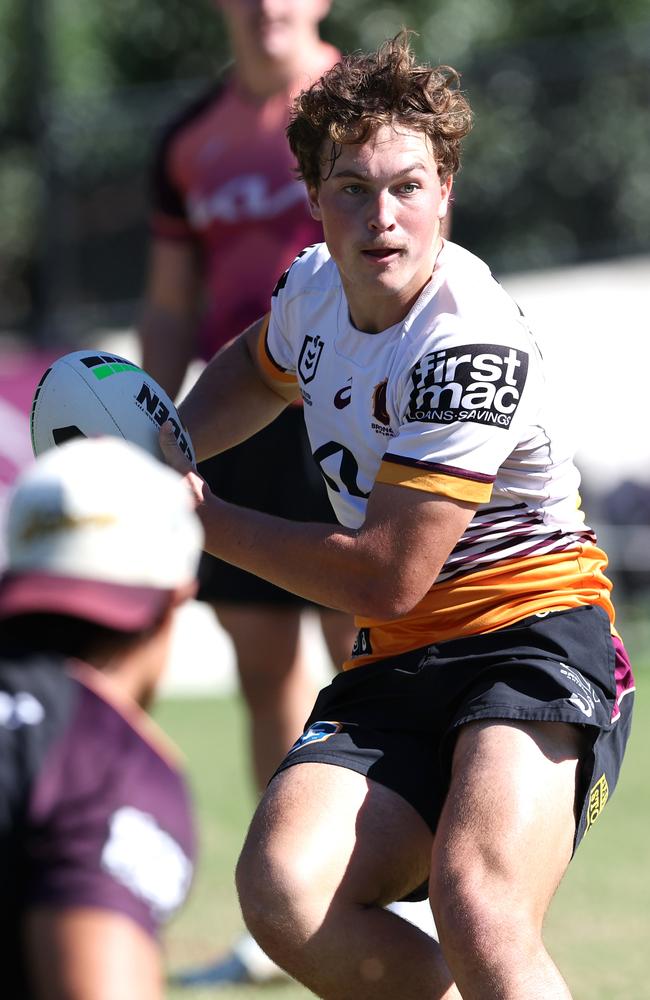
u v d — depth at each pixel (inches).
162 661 277.1
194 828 262.7
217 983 595.5
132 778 256.8
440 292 406.0
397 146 396.2
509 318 406.0
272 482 652.7
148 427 441.7
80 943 241.3
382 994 382.6
